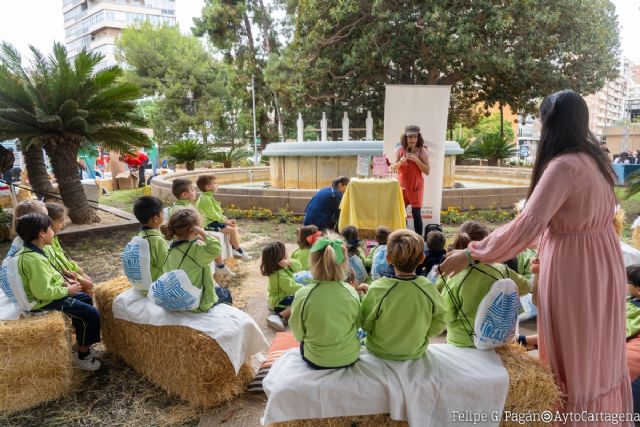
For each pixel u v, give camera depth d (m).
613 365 2.00
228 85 30.84
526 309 3.81
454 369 2.21
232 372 2.74
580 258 1.88
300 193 8.59
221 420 2.61
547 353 2.06
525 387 2.09
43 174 8.52
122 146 8.23
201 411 2.68
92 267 5.73
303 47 17.47
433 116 6.35
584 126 1.90
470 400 2.12
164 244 3.16
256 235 7.27
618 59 17.23
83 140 7.55
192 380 2.67
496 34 15.49
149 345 2.94
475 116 23.56
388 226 6.11
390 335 2.28
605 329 1.94
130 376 3.10
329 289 2.30
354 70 17.33
